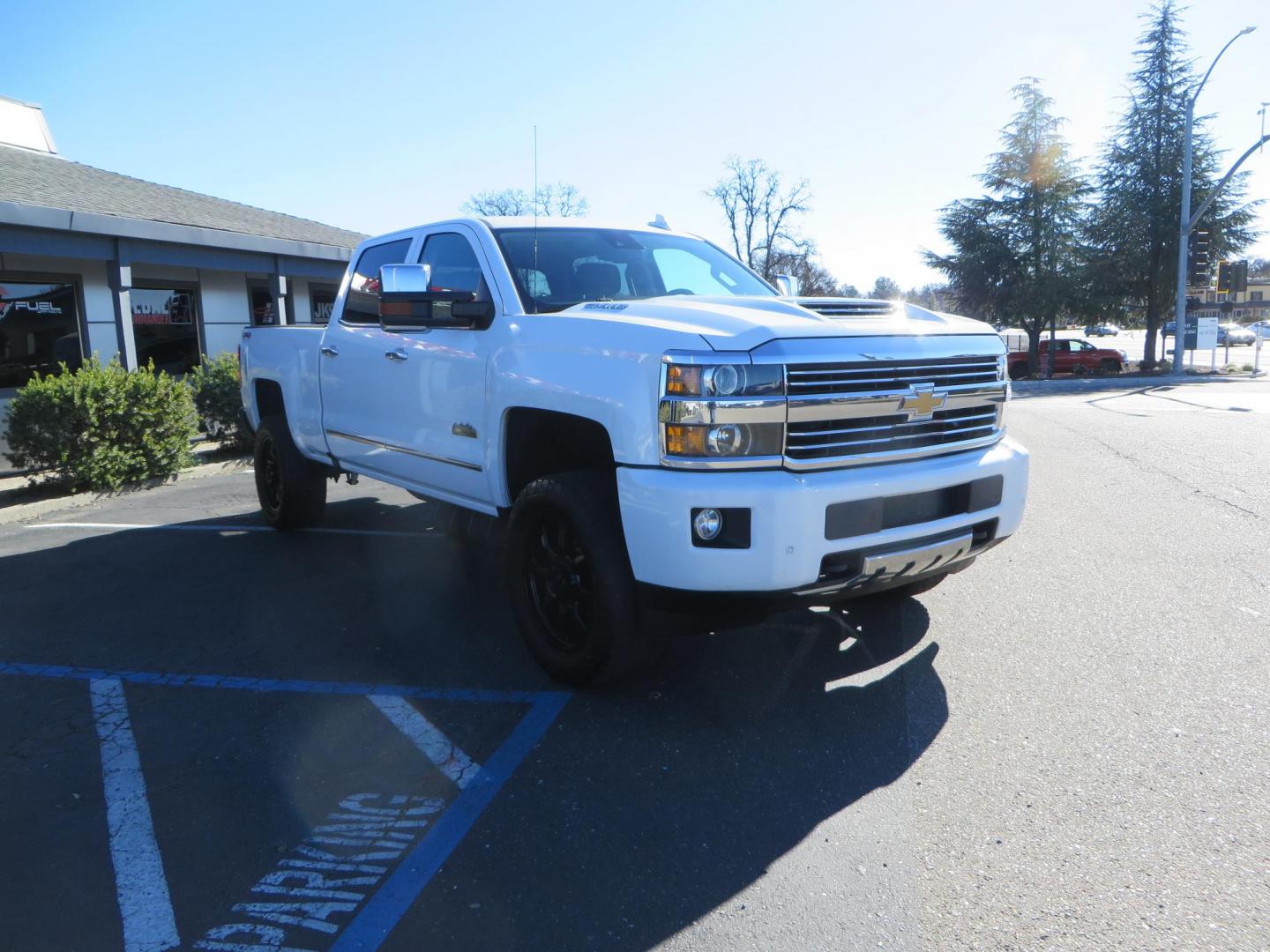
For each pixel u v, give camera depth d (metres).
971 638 4.50
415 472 5.13
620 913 2.52
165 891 2.67
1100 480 8.62
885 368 3.57
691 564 3.28
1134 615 4.78
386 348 5.21
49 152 16.02
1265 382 24.58
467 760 3.43
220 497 9.16
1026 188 37.78
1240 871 2.61
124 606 5.41
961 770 3.23
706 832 2.90
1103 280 35.06
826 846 2.80
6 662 4.53
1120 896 2.52
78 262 13.21
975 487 3.81
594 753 3.45
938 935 2.39
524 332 4.11
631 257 4.99
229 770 3.39
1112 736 3.45
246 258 14.12
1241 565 5.66
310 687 4.16
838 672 4.14
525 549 4.08
